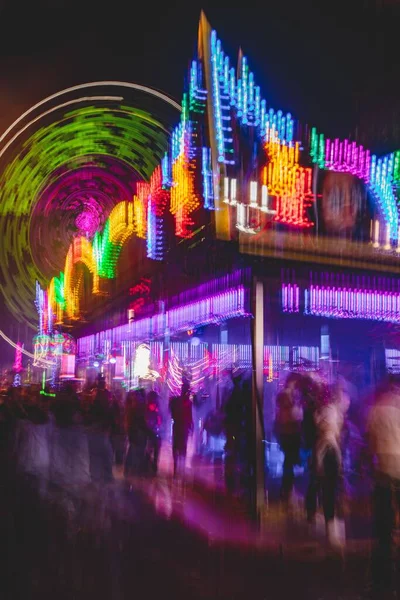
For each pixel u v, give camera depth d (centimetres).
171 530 948
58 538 902
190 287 1980
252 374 1156
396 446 745
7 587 671
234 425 1359
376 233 1335
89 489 1334
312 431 1013
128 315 3033
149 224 2427
